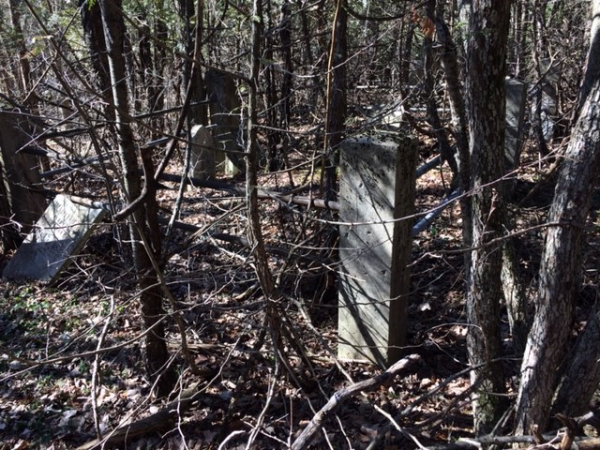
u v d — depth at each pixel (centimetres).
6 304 541
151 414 392
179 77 739
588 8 750
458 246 591
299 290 496
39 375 442
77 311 520
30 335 489
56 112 545
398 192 377
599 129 256
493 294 321
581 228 264
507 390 365
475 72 298
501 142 305
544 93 886
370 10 530
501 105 300
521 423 298
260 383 419
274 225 611
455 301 510
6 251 657
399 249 395
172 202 738
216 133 847
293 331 370
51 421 398
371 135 389
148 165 332
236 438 369
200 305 355
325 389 407
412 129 640
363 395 401
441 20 405
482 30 290
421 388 411
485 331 327
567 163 266
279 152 709
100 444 322
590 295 468
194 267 566
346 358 438
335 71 470
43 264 580
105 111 379
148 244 332
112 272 573
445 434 368
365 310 417
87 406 409
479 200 311
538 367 285
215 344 448
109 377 435
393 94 584
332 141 473
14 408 411
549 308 276
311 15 564
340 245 415
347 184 396
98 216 572
